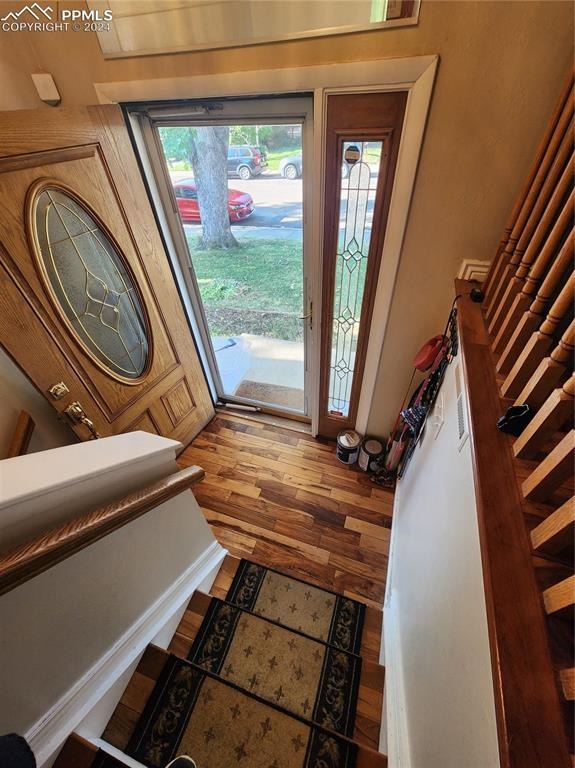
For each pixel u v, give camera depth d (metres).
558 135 0.85
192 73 1.27
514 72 0.98
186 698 1.12
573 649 0.45
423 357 1.52
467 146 1.14
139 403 1.92
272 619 1.53
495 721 0.48
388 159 1.25
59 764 0.85
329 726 1.17
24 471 0.71
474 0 0.91
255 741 1.06
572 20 0.88
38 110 1.19
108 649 1.00
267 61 1.17
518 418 0.68
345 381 2.12
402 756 0.93
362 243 1.52
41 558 0.59
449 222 1.31
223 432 2.59
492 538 0.55
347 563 1.78
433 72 1.03
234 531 1.93
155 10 1.15
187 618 1.39
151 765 1.01
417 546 1.23
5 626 0.66
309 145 1.44
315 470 2.28
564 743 0.39
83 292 1.51
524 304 0.86
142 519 1.02
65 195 1.35
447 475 1.02
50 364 1.38
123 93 1.40
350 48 1.07
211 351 2.57
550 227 0.83
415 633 1.05
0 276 1.16
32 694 0.76
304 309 2.01
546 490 0.56
